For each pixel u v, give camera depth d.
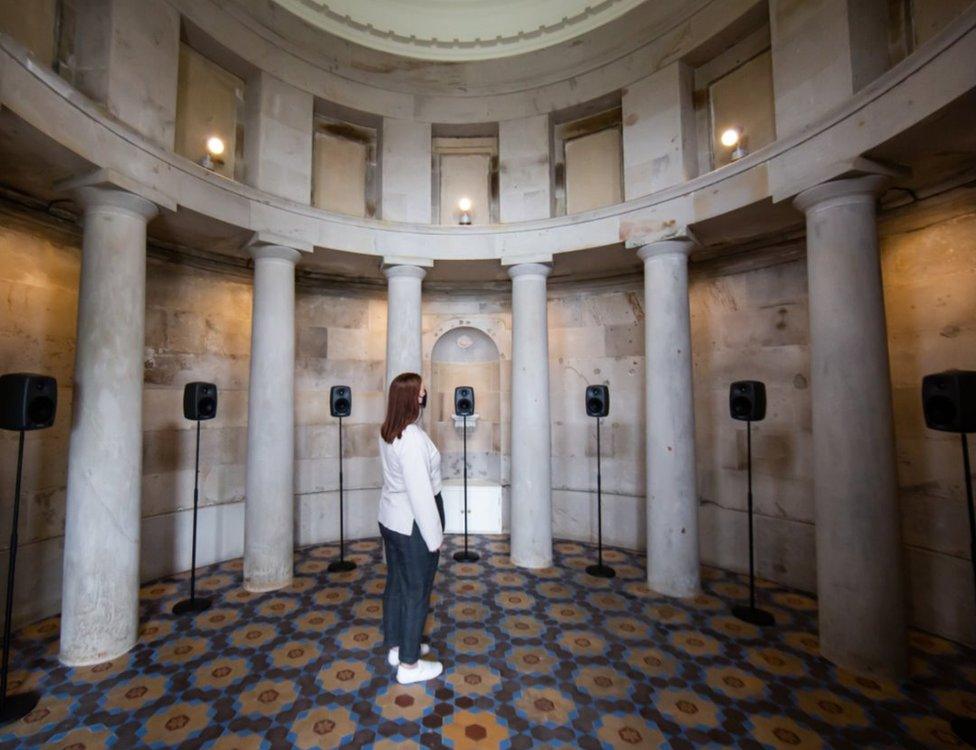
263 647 3.82
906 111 3.08
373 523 6.94
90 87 3.68
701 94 5.02
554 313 7.05
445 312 7.31
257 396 5.01
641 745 2.74
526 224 5.61
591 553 6.16
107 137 3.56
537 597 4.79
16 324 4.17
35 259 4.32
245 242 5.08
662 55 4.96
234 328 6.16
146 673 3.45
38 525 4.30
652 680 3.38
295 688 3.28
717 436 5.77
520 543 5.67
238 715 2.99
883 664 3.36
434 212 6.17
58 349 4.51
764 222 4.57
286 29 5.11
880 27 3.59
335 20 5.42
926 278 4.13
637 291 6.55
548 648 3.82
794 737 2.80
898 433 4.29
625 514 6.46
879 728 2.88
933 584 4.05
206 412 4.66
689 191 4.64
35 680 3.35
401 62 5.72
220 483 5.93
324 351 6.79
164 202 4.02
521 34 5.68
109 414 3.68
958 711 3.03
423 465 3.04
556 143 5.95
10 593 3.03
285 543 5.06
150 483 5.29
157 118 4.06
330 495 6.70
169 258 5.45
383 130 5.78
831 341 3.59
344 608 4.54
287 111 5.19
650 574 4.99
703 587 5.06
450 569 5.55
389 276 5.80
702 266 5.91
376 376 7.10
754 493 5.43
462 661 3.62
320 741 2.77
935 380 2.96
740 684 3.33
